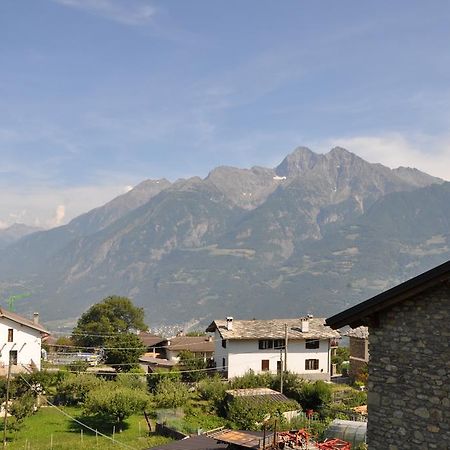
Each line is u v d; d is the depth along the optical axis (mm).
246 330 67438
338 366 77125
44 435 44281
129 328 104688
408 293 14609
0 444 41500
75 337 99562
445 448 13805
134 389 52812
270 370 66125
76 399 55250
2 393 52125
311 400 51250
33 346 62625
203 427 44844
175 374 61312
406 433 14555
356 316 15648
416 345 14602
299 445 27281
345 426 36375
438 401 14039
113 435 43906
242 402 47562
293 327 69438
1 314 60594
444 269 13695
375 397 15289
